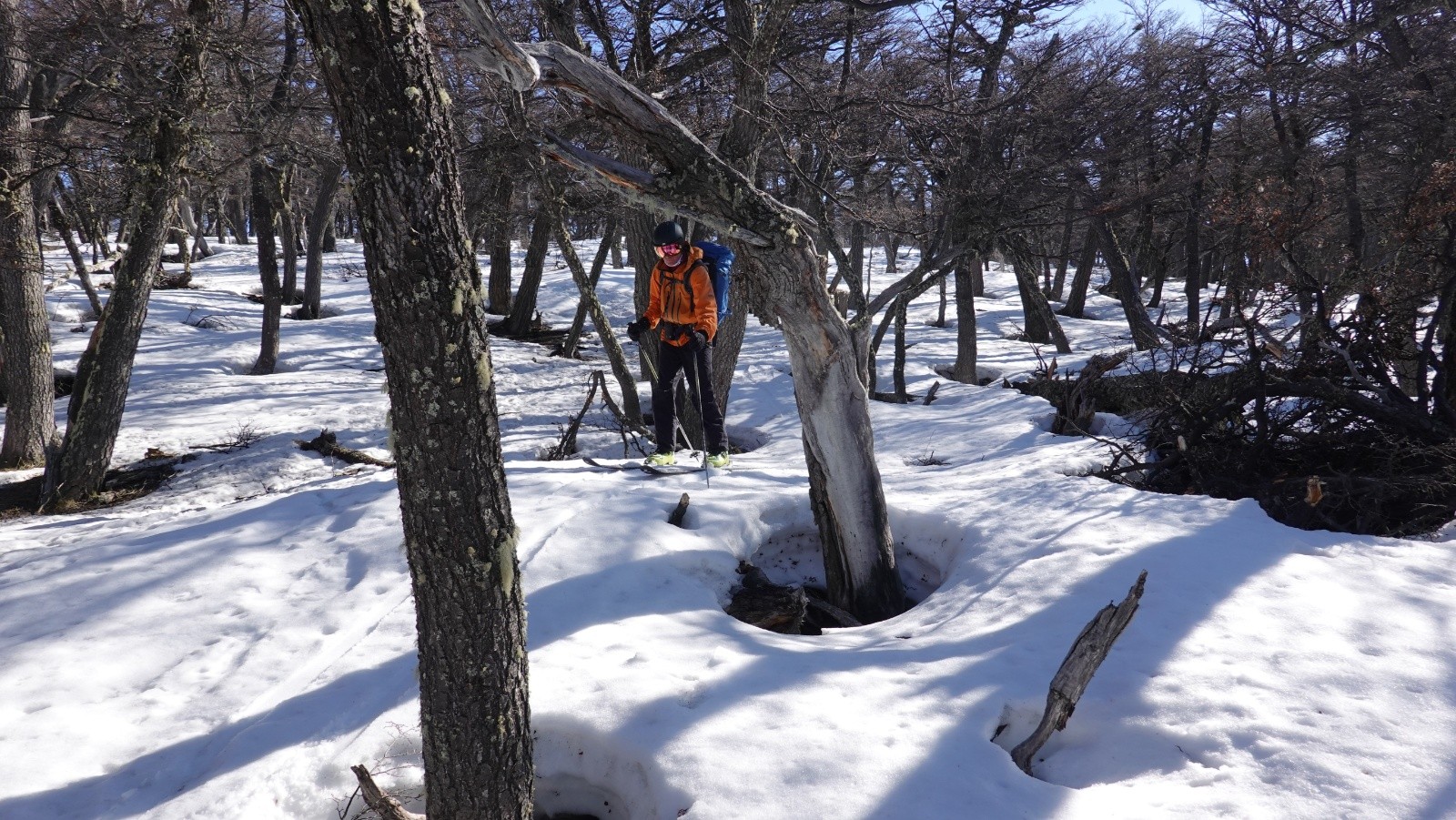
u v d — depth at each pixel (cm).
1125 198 1252
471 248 207
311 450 992
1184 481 643
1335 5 1277
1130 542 436
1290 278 693
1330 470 586
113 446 871
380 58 178
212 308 2059
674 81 915
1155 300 2720
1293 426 654
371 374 1493
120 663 376
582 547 452
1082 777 288
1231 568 397
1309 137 1353
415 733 311
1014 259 1331
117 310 849
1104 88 1198
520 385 1390
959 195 1025
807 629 480
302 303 2261
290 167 1309
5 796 293
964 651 356
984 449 776
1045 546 450
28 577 459
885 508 469
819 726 296
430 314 197
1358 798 249
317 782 296
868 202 1130
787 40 989
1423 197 613
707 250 571
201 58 853
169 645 389
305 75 1007
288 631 396
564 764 312
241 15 998
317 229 2095
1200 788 264
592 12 933
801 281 400
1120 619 308
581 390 1338
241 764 301
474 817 243
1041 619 375
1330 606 357
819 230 643
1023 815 255
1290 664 317
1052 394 1158
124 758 316
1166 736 289
